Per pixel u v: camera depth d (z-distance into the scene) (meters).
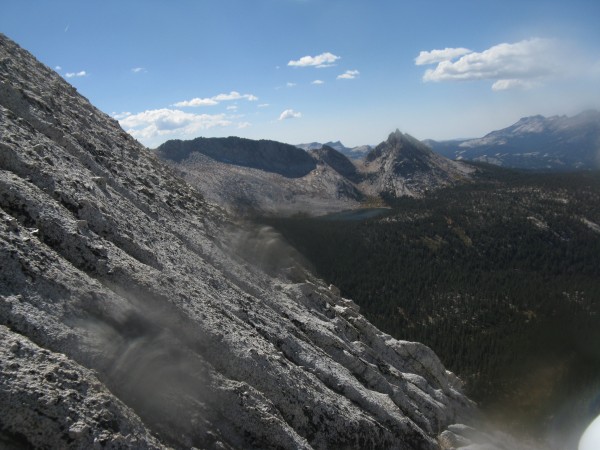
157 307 24.00
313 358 34.72
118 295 22.53
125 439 16.42
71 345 18.45
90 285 21.45
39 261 20.44
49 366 16.53
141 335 21.64
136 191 41.28
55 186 27.16
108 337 20.20
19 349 16.39
